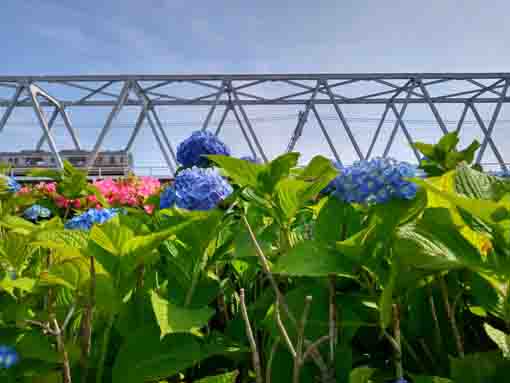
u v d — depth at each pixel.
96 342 1.19
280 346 1.14
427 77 25.30
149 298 1.24
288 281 1.42
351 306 1.16
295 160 1.24
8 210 2.51
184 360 1.04
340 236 1.23
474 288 1.11
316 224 1.25
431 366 1.17
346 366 1.06
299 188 1.25
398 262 0.98
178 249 1.27
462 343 1.22
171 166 26.89
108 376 1.14
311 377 1.10
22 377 1.06
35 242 1.07
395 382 0.98
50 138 24.19
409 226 1.01
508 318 1.00
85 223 1.57
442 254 0.94
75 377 1.09
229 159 1.23
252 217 1.66
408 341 1.21
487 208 0.90
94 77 23.41
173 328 0.94
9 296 1.34
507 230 0.95
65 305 1.25
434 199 1.16
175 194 1.49
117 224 1.04
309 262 1.04
